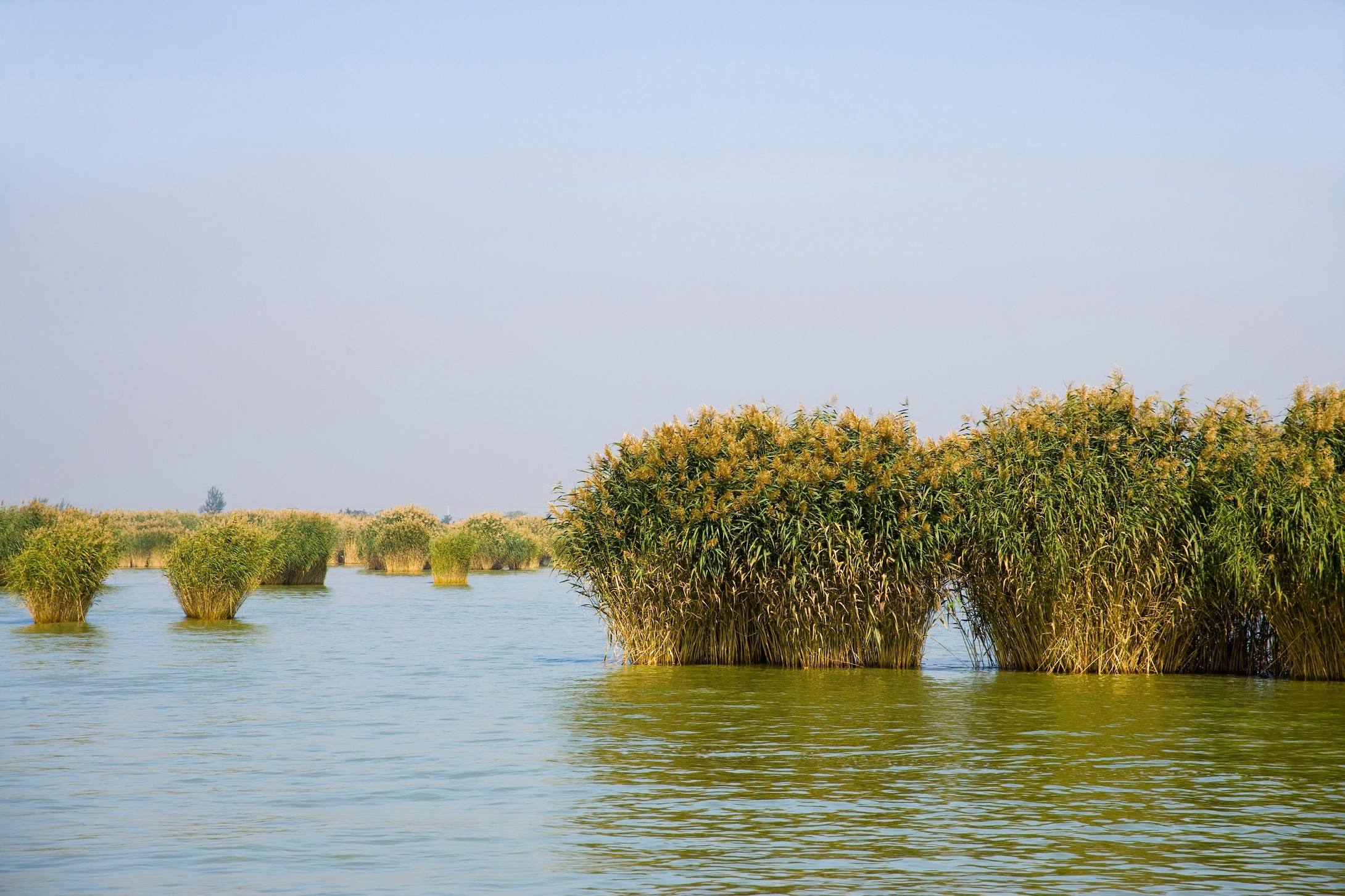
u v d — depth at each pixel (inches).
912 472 1018.1
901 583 1005.2
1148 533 958.4
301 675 1010.1
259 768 626.8
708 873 443.8
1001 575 991.6
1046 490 958.4
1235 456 959.0
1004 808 538.3
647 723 762.2
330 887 429.7
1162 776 601.6
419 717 788.0
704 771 616.7
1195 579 952.9
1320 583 919.7
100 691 910.4
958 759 645.3
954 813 530.0
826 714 794.2
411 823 516.1
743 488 1035.3
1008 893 421.1
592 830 503.5
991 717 779.4
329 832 501.4
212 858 466.0
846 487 1000.2
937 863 455.5
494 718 782.5
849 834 495.5
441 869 451.2
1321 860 458.9
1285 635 952.9
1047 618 987.9
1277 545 937.5
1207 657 1006.4
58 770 623.8
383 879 438.9
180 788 581.3
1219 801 549.6
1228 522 934.4
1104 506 955.3
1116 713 792.9
